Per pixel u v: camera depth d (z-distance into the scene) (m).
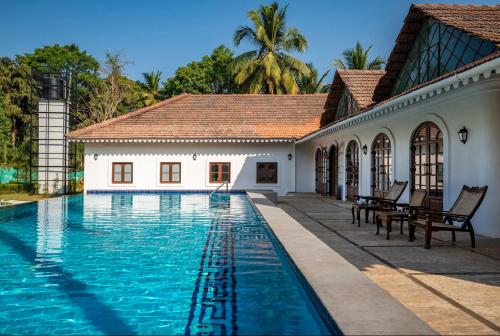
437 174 11.64
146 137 23.16
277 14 40.25
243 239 9.52
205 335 4.20
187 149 24.27
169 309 4.93
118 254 7.95
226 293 5.46
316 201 19.12
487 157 9.42
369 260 7.01
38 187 23.09
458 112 10.48
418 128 12.60
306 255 6.24
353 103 20.61
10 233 10.55
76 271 6.72
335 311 3.88
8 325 4.52
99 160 24.02
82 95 46.59
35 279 6.26
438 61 13.14
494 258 7.14
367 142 16.77
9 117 43.81
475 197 8.34
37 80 26.61
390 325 3.54
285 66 40.09
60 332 4.33
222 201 19.16
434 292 5.23
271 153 24.55
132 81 51.91
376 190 16.06
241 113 26.59
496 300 4.92
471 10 13.41
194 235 10.10
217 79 45.81
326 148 22.44
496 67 7.22
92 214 14.38
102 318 4.69
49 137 23.52
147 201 19.20
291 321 4.50
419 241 8.80
